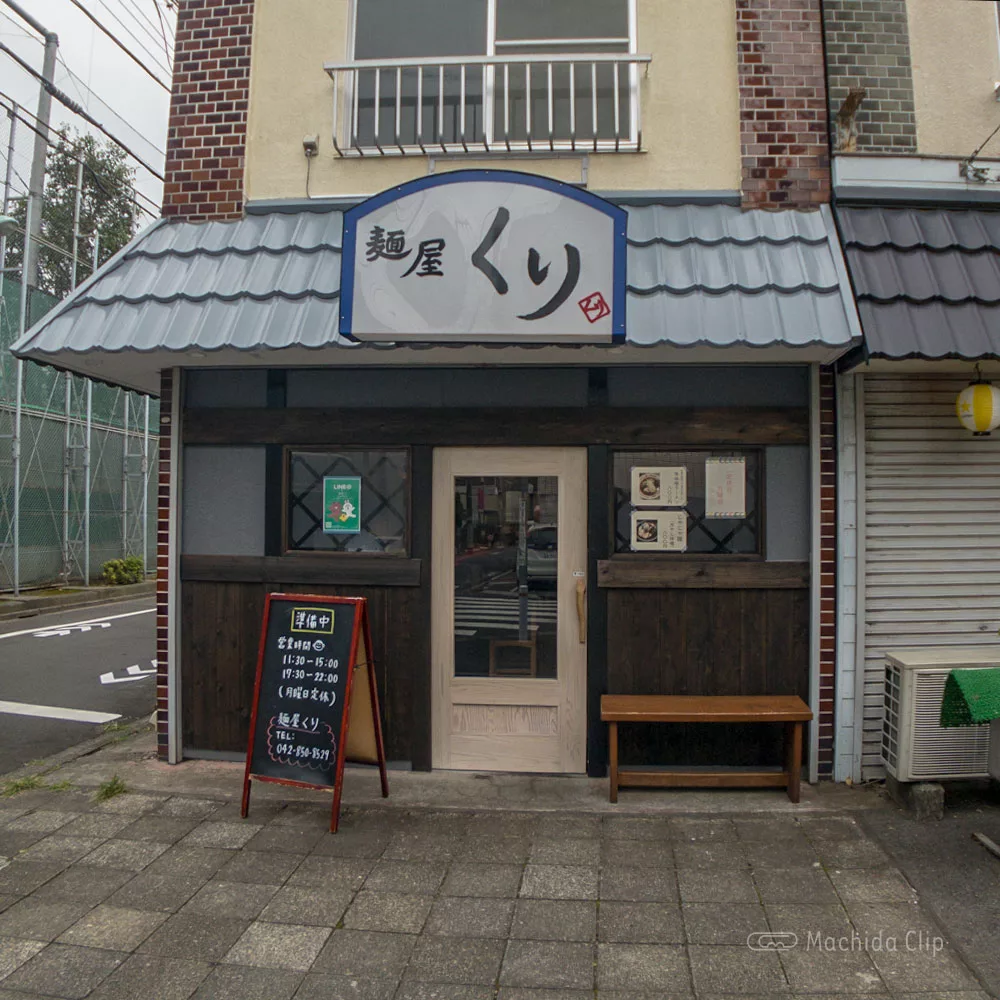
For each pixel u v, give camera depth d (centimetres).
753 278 466
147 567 1872
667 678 502
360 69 539
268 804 468
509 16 562
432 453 516
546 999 296
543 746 512
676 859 400
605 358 484
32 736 648
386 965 317
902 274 466
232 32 555
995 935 332
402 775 510
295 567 520
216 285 489
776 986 303
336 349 459
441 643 516
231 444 528
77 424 1620
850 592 491
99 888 375
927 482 496
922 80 528
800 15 530
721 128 527
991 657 458
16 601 1352
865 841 417
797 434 497
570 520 509
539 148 530
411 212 434
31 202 1437
